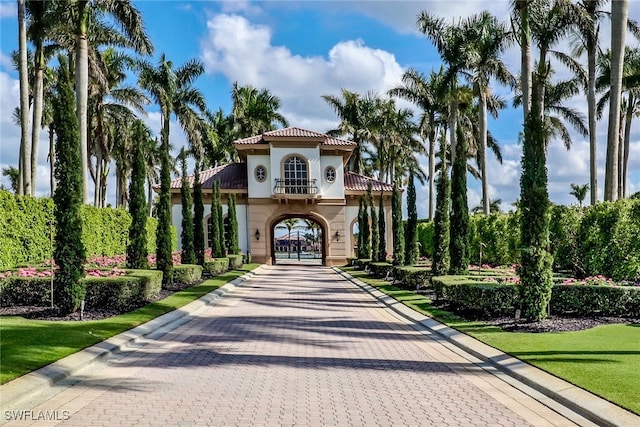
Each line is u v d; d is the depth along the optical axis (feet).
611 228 52.95
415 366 26.13
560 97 113.09
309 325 39.50
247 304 52.95
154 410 18.78
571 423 17.69
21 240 59.82
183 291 58.34
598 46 80.28
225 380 23.12
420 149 163.22
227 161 185.26
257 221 129.08
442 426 17.39
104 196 173.17
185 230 75.72
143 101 122.42
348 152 132.26
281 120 174.40
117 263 71.87
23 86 70.23
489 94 100.73
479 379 23.61
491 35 96.17
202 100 127.75
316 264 144.46
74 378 23.09
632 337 30.22
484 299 38.99
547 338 30.40
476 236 86.17
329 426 17.29
